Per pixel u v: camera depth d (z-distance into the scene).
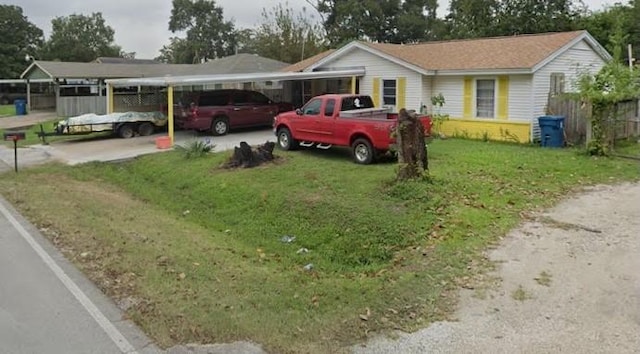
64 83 33.72
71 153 19.36
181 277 6.55
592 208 9.72
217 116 22.44
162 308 5.56
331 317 5.45
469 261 7.14
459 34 39.97
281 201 11.62
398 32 53.97
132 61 53.41
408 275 6.79
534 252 7.40
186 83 20.02
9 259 7.36
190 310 5.50
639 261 6.95
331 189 11.99
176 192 14.03
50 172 16.14
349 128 15.05
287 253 9.17
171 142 19.72
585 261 7.00
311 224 10.30
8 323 5.32
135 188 14.54
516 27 35.75
